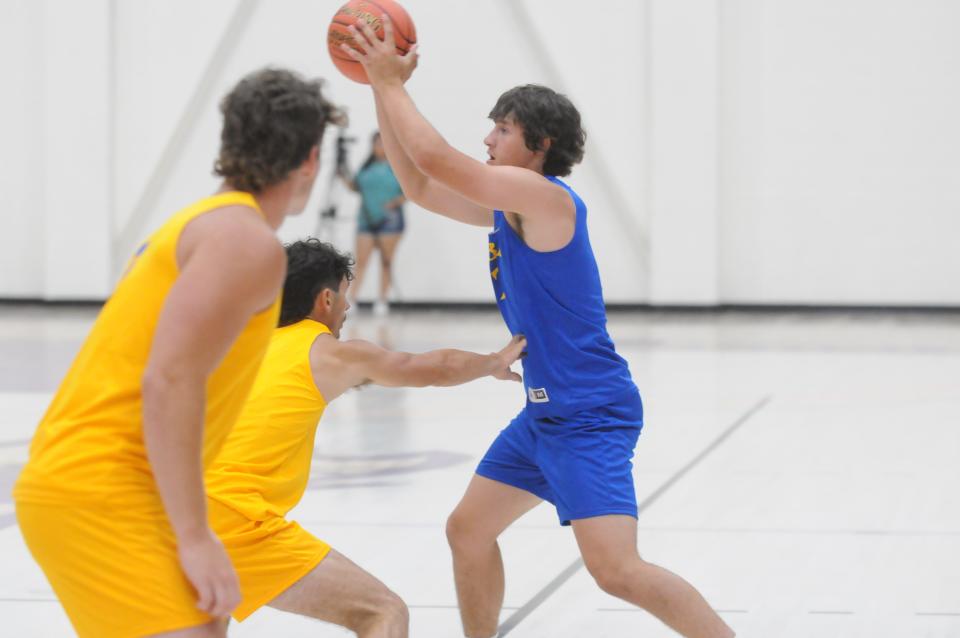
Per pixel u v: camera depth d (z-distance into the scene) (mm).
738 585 13969
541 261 10289
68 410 7180
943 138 49562
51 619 12734
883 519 17234
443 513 17609
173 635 7035
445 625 12602
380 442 23500
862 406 27562
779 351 38281
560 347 10453
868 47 49719
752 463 21250
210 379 7219
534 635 12234
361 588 9859
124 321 7156
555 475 10469
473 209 11539
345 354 10055
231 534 9695
